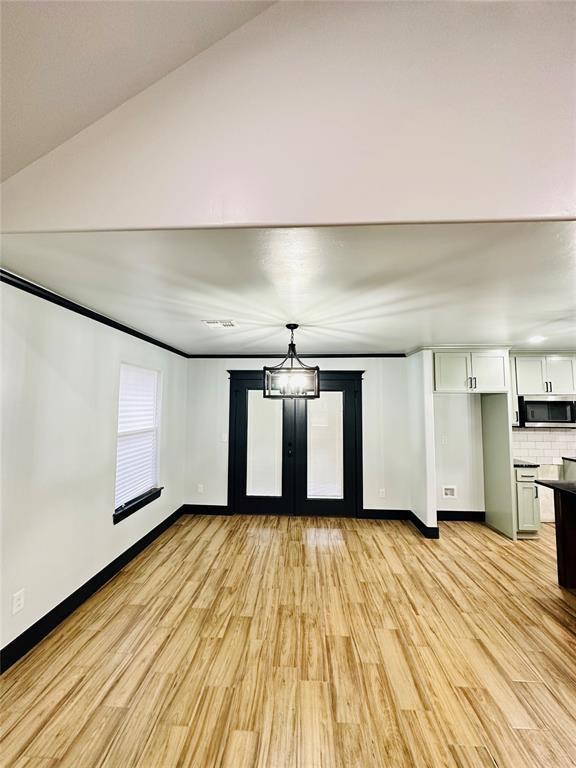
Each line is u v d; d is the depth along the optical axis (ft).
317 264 6.25
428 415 14.88
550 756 5.35
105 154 4.79
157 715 5.99
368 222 4.55
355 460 17.13
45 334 8.20
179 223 4.68
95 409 10.17
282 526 15.79
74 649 7.63
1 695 6.36
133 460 12.97
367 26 4.68
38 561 7.91
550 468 17.11
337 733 5.70
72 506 9.12
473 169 4.52
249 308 9.24
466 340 13.76
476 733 5.73
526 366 16.51
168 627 8.44
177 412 16.71
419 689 6.63
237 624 8.58
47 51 3.82
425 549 13.39
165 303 8.91
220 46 4.74
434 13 4.65
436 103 4.59
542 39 4.59
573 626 8.64
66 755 5.29
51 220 4.78
